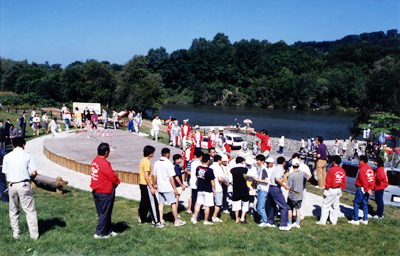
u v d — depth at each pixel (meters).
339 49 153.75
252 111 111.25
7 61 115.44
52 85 79.38
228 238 7.97
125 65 87.25
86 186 13.05
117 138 23.59
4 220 8.09
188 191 12.87
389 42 186.88
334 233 8.96
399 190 12.80
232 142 31.03
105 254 6.46
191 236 7.96
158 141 24.36
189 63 164.88
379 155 23.62
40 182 12.94
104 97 71.88
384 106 40.03
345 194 14.31
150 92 74.31
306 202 12.45
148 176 8.30
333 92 120.81
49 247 6.64
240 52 160.12
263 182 9.27
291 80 127.38
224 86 148.62
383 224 10.02
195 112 105.25
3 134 15.02
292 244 7.95
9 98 59.03
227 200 11.53
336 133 60.16
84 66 72.50
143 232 8.01
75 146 19.78
